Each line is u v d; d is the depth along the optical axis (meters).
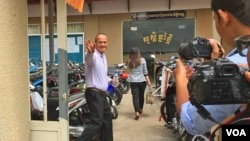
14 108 1.29
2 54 1.19
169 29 10.99
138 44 11.25
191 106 0.84
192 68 0.92
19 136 1.34
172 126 4.27
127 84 8.21
